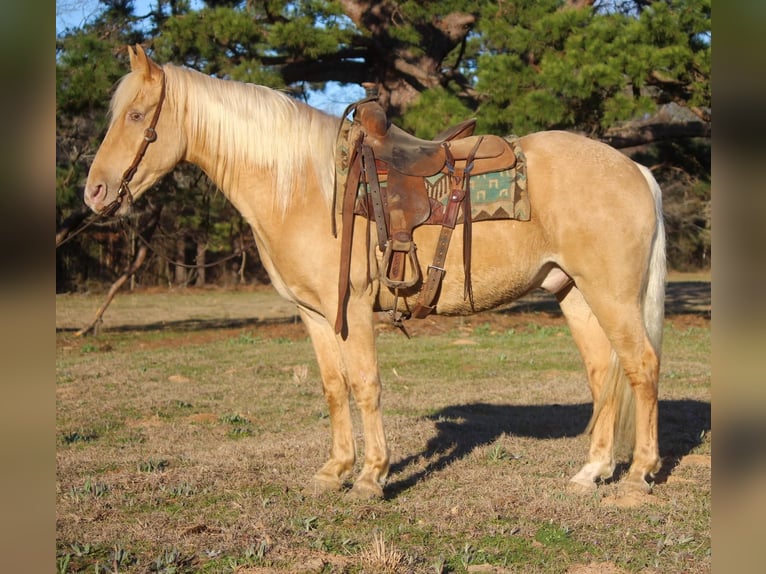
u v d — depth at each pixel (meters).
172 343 13.95
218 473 4.86
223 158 4.34
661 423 6.42
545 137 4.40
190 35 13.16
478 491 4.41
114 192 4.27
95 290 28.20
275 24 13.63
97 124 13.41
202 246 21.08
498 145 4.30
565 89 12.55
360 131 4.23
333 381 4.46
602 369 4.61
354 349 4.16
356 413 6.93
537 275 4.34
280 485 4.59
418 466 5.00
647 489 4.25
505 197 4.16
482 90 13.38
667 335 14.02
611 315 4.19
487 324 15.97
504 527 3.83
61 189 13.35
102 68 12.70
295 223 4.21
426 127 13.37
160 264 31.44
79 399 7.92
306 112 4.39
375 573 3.23
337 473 4.46
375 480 4.25
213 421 6.80
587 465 4.63
